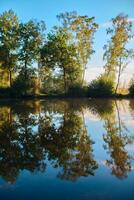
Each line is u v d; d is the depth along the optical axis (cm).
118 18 6725
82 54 6806
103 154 1183
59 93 6644
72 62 6731
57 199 742
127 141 1424
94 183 844
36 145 1376
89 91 6303
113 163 1045
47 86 6812
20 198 754
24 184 855
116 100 5200
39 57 6806
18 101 5103
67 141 1454
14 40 6625
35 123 2089
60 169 991
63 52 6725
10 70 6669
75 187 819
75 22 6756
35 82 6500
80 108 3344
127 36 6788
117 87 6806
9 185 848
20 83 6056
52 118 2373
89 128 1841
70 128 1848
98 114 2655
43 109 3247
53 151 1247
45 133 1678
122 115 2553
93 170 966
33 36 6688
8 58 6600
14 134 1662
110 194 761
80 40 6788
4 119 2356
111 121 2159
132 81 6284
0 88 6088
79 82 6488
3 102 4834
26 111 3022
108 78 6469
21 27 6644
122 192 771
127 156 1139
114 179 870
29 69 6694
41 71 6869
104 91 6259
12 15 6600
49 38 6781
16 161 1108
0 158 1155
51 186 832
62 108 3353
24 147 1338
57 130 1773
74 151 1248
